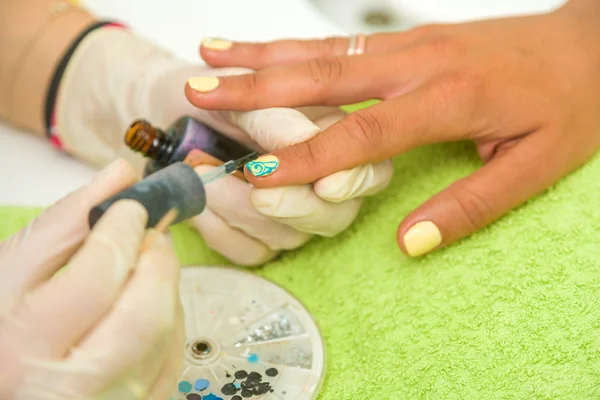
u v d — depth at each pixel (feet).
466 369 0.98
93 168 1.40
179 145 1.08
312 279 1.14
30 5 1.38
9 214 1.24
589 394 0.94
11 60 1.38
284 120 1.06
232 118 1.14
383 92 1.13
